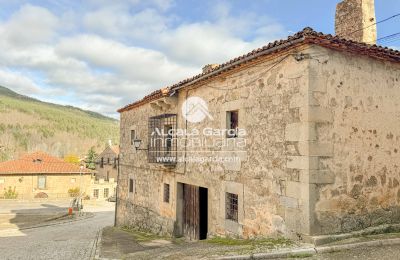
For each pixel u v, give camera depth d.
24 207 30.94
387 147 6.54
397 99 6.78
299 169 5.84
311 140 5.71
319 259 4.96
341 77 6.09
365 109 6.31
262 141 6.78
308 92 5.76
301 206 5.75
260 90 6.91
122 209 15.30
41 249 9.89
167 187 11.16
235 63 7.28
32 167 35.88
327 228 5.72
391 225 6.34
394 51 6.42
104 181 41.50
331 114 5.92
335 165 5.89
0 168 34.72
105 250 8.34
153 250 7.47
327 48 5.98
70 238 12.83
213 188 8.41
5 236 15.81
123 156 15.63
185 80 9.50
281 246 5.53
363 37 8.58
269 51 6.35
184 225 10.16
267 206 6.55
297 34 5.69
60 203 33.94
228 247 6.24
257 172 6.88
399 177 6.65
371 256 5.04
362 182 6.17
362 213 6.13
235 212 7.68
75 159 69.50
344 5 9.13
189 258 5.58
